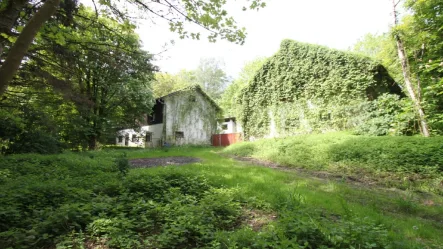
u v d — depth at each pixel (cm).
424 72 1116
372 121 1264
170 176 630
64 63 756
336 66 1556
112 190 512
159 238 292
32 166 718
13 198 395
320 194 596
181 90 2669
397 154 852
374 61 1406
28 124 1072
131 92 1983
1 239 289
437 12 1041
